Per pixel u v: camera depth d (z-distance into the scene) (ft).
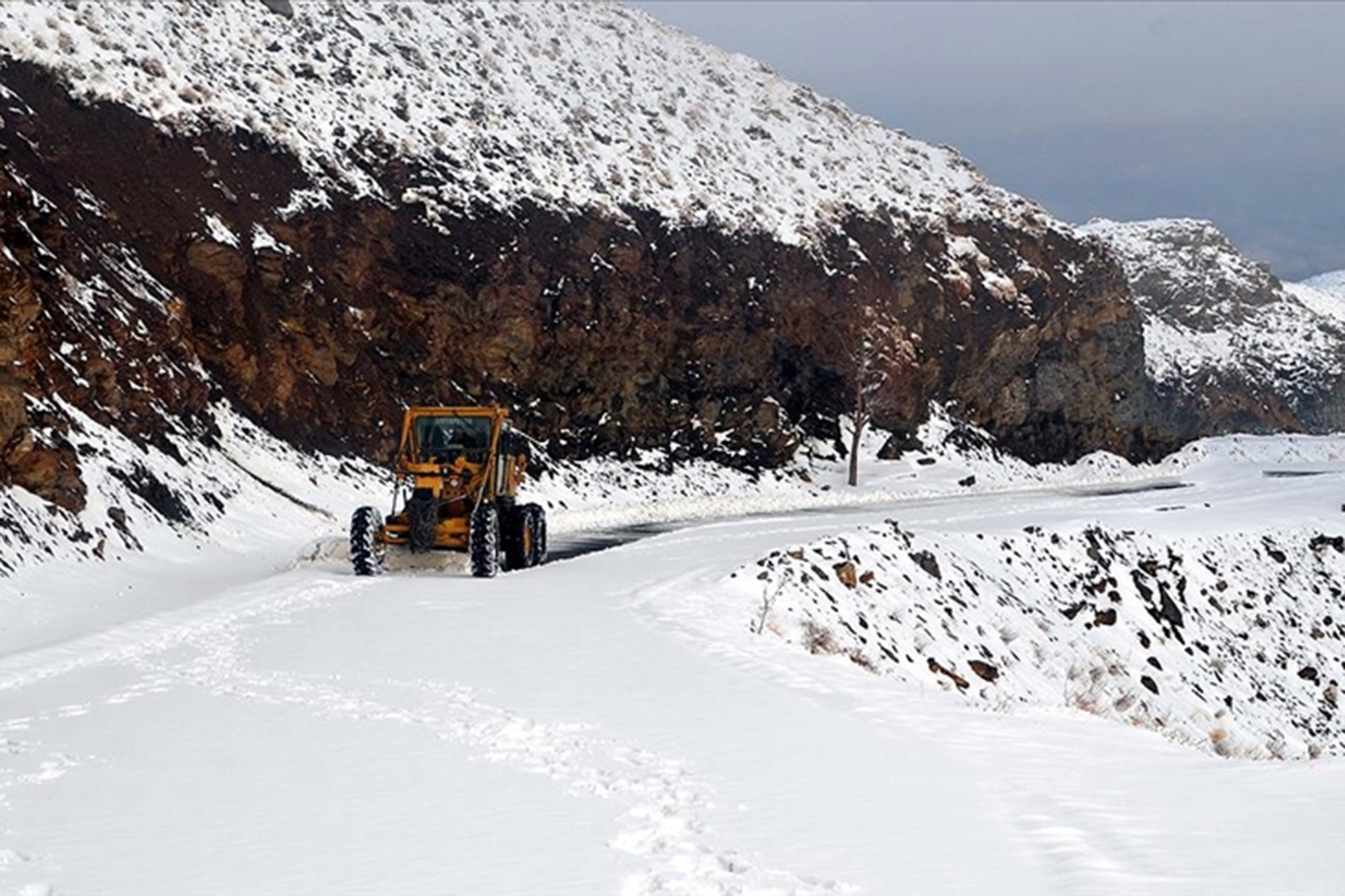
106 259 111.55
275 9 169.07
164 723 40.27
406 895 24.94
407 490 84.94
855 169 228.84
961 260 216.13
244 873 26.27
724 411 173.37
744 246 188.03
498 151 172.14
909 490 178.50
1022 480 204.03
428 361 142.92
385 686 45.85
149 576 79.36
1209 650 110.93
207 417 110.01
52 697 44.09
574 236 165.99
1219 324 367.66
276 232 132.77
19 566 69.62
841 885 25.43
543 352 154.81
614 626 59.31
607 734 39.17
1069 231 235.81
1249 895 24.94
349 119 156.87
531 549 87.81
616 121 204.54
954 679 79.46
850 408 190.29
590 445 157.69
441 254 149.89
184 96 135.74
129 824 29.81
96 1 141.69
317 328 130.11
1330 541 137.28
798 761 36.32
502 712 41.91
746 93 243.40
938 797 32.86
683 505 147.23
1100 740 42.96
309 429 124.16
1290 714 109.29
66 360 92.43
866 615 80.74
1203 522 133.28
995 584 100.07
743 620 65.46
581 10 237.45
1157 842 28.78
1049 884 25.75
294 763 35.40
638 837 28.78
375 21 184.85
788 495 165.58
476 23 206.39
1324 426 349.61
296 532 105.09
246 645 54.03
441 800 31.86
